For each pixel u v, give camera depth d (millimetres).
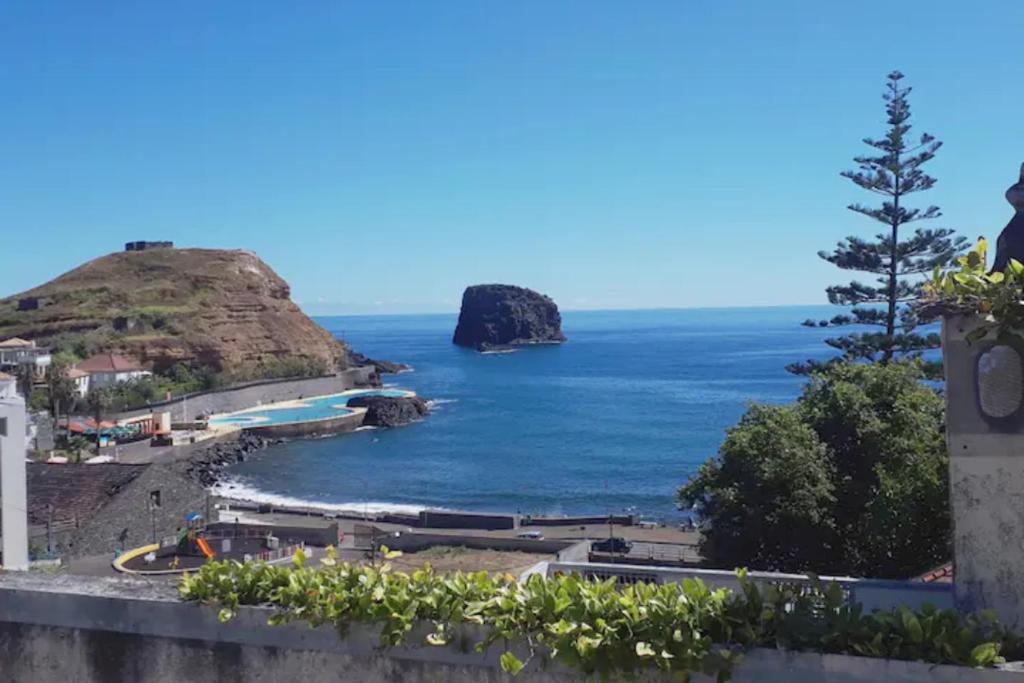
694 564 40344
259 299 153625
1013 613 5227
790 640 5004
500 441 100250
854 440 23188
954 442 5414
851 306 43156
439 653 5621
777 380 162375
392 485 78250
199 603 6109
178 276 153500
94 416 98312
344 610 5754
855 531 21672
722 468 23547
